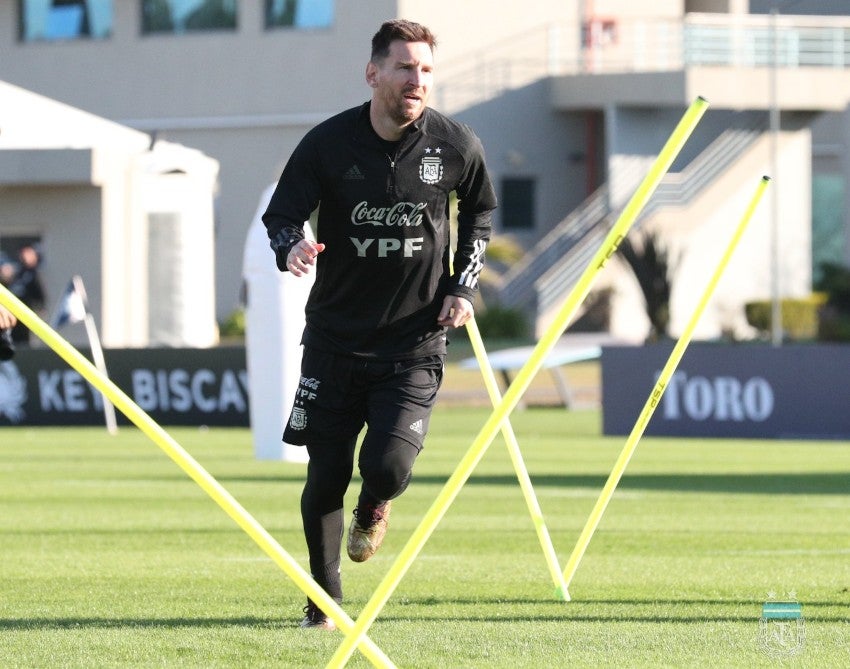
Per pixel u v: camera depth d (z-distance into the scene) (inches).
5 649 740.0
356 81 5036.9
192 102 5196.9
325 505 787.4
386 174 735.1
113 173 3671.3
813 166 6432.1
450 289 757.9
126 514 1406.3
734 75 5157.5
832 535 1259.2
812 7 6141.7
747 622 815.1
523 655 723.4
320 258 756.0
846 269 5255.9
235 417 2827.3
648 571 1027.3
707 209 5305.1
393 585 615.5
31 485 1705.2
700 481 1802.4
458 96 5231.3
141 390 2866.6
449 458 2143.2
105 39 5260.8
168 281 3693.4
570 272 5034.5
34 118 2733.8
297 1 5113.2
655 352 2605.8
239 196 5162.4
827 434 2529.5
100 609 861.2
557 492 1656.0
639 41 5546.3
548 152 5408.5
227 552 1133.1
